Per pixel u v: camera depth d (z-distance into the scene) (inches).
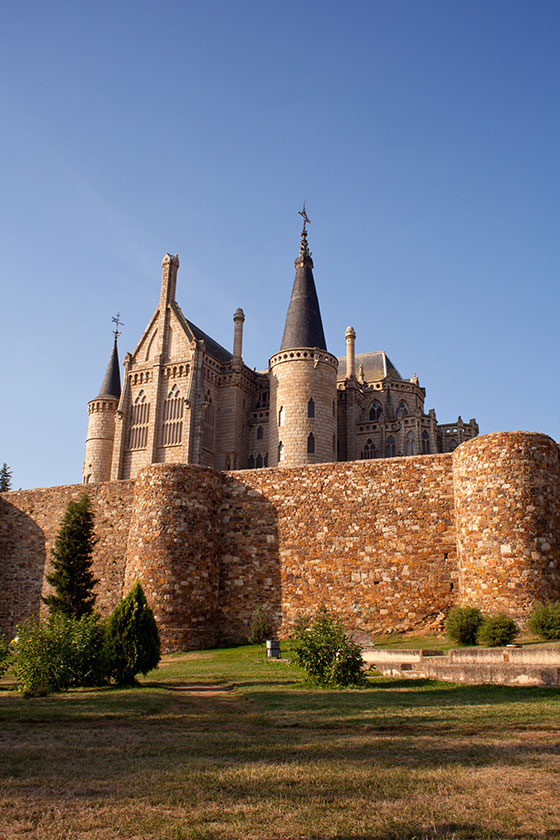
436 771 346.9
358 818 281.9
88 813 297.1
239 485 1357.0
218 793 322.0
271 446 3036.4
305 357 3046.3
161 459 3312.0
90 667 810.2
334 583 1228.5
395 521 1217.4
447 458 1215.6
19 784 346.3
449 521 1181.1
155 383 3395.7
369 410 3722.9
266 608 1264.8
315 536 1267.2
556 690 607.8
